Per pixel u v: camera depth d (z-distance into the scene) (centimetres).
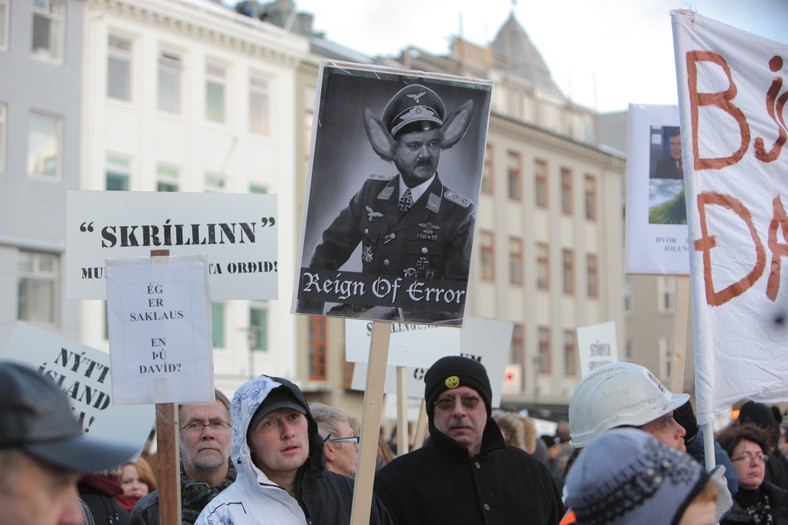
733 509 688
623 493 282
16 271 2964
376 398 504
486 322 867
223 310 3416
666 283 5541
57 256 3058
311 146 521
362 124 524
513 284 4366
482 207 4256
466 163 529
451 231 527
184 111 3394
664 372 5491
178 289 498
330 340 3694
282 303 3556
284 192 3619
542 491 589
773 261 569
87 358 690
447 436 575
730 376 555
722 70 582
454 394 573
